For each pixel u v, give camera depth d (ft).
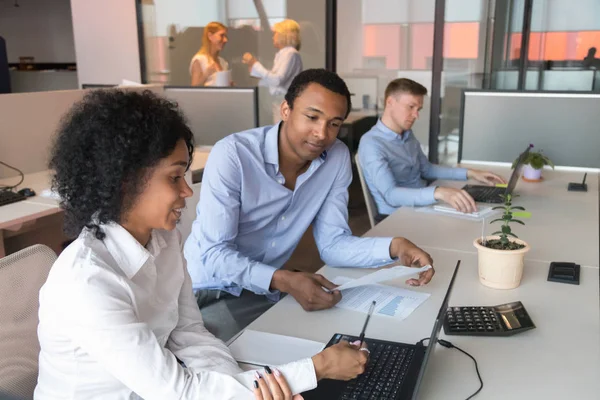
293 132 5.26
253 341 3.99
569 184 8.75
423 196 7.47
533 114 10.12
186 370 2.92
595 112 9.75
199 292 5.57
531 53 15.30
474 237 6.30
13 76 26.32
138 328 2.79
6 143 9.36
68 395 2.89
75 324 2.73
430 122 14.01
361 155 8.74
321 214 5.88
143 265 3.17
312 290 4.47
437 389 3.35
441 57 13.56
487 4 13.93
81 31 17.10
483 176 9.21
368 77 19.60
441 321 3.53
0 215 7.33
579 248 5.91
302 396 3.22
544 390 3.35
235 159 5.34
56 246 9.84
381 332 4.10
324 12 17.42
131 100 2.86
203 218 5.29
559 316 4.32
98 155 2.76
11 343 3.50
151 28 16.44
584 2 14.76
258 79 17.42
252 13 17.20
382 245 5.27
